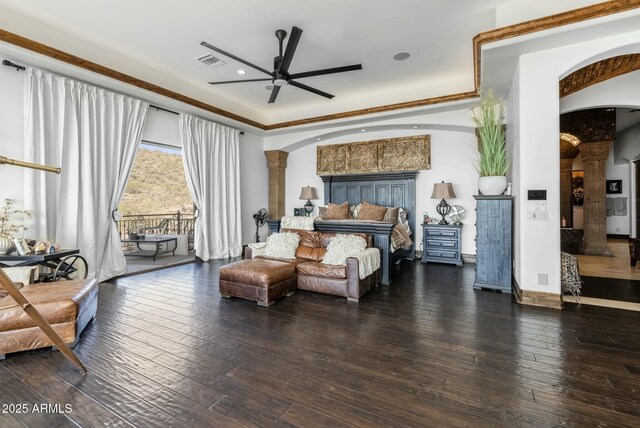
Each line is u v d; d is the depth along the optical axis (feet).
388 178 22.41
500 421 5.17
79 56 12.95
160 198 36.40
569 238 22.82
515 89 12.02
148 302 11.59
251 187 24.43
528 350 7.69
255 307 11.07
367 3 10.57
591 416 5.28
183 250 23.62
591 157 21.85
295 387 6.18
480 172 13.64
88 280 9.84
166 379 6.47
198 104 17.83
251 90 19.12
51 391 6.06
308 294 12.69
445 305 11.21
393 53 14.20
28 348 7.41
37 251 11.05
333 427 5.06
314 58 14.67
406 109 18.22
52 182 12.73
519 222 11.44
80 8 10.93
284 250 14.15
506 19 10.70
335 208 21.99
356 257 11.91
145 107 16.21
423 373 6.68
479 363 7.08
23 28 11.35
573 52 10.25
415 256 21.38
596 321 9.55
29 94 12.10
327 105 21.53
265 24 11.86
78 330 8.05
